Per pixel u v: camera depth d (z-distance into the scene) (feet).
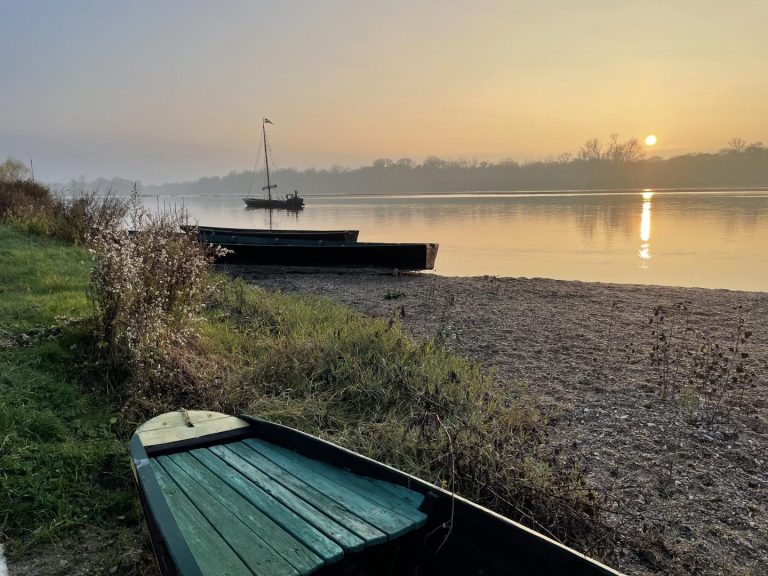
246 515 8.51
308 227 111.14
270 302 27.86
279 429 11.46
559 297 35.78
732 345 24.68
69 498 10.79
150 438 10.96
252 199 218.38
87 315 19.24
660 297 35.65
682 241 74.08
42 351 16.30
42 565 9.17
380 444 13.92
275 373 18.01
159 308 17.12
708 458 14.47
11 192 53.47
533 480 12.14
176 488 9.34
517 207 176.76
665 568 10.23
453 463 11.43
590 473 13.64
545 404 17.87
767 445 15.16
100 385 15.34
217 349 19.56
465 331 27.02
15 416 12.69
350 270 46.09
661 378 20.16
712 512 12.08
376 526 8.24
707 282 44.73
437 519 8.57
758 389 19.33
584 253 63.87
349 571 8.64
